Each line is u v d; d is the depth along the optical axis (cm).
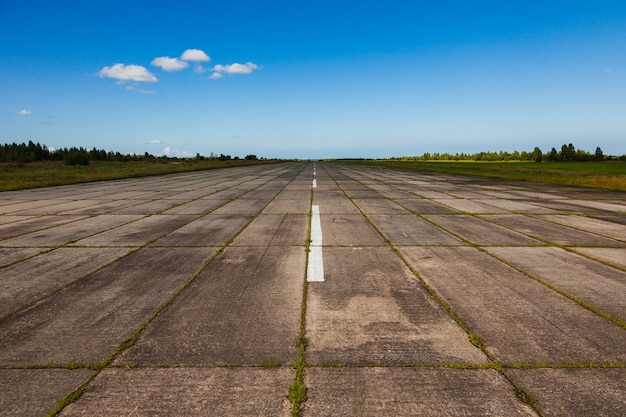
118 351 259
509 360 246
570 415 194
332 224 760
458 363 243
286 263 479
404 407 200
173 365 241
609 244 580
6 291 380
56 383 223
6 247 568
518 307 333
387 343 269
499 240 608
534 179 2214
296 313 323
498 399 207
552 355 252
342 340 274
